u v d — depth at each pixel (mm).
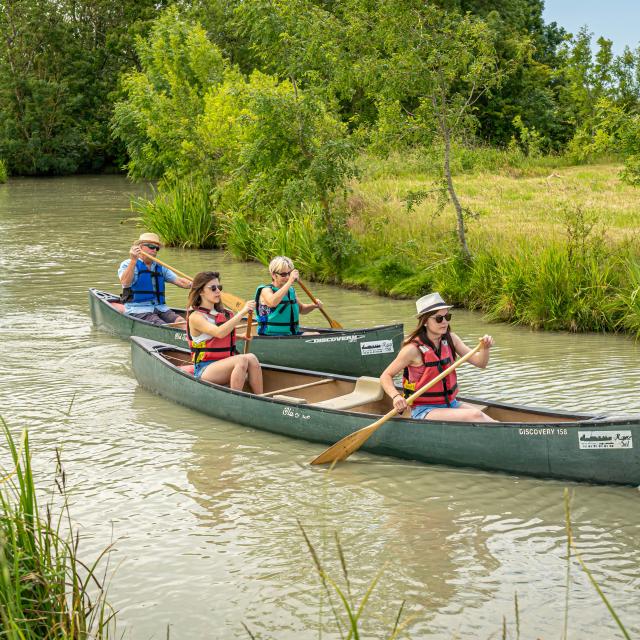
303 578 4785
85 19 47625
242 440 7016
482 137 32938
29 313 11742
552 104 34125
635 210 16109
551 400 7738
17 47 44969
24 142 44062
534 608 4406
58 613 3693
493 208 16906
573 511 5543
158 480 6164
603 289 10555
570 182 21797
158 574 4852
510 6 34219
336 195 15539
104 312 10625
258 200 14883
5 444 6875
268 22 13719
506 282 11148
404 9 12164
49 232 20500
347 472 6320
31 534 3941
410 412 6762
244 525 5441
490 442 6121
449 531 5312
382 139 12805
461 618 4336
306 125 13914
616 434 5711
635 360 9008
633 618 4277
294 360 9102
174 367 7875
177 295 13125
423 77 12281
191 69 25859
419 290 12539
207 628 4324
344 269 13914
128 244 18406
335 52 13000
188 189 19156
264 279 14062
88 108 46844
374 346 8961
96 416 7578
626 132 12266
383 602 4512
